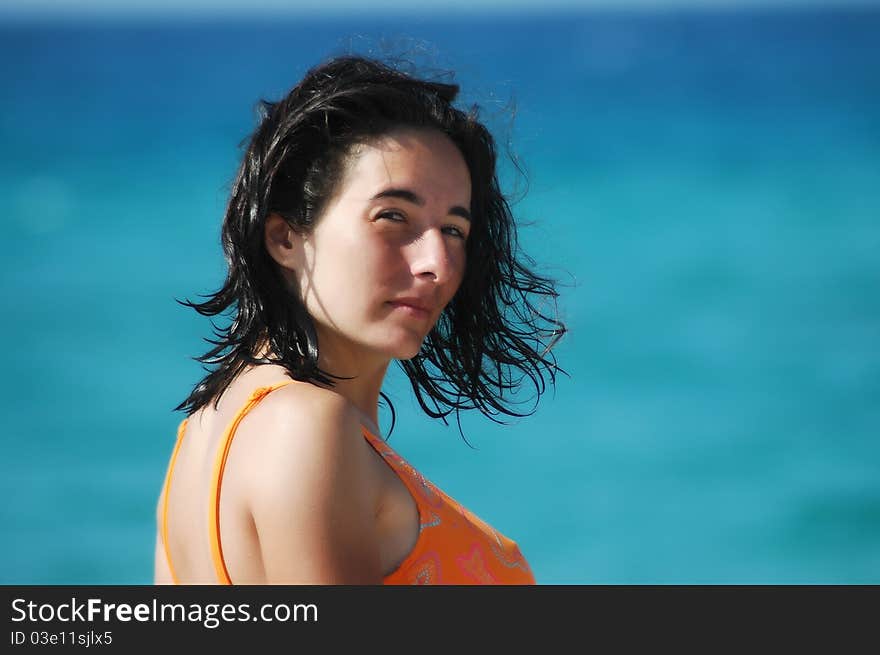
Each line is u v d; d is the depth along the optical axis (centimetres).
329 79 491
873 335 3744
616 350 3612
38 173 6406
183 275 4366
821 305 4047
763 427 3069
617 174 6219
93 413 3100
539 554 2395
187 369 3422
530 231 4484
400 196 465
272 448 425
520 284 554
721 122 7869
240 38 15950
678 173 6228
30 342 3666
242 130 7869
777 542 2459
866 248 4738
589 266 4478
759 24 15725
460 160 486
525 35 15112
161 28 19875
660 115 8238
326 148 471
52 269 4478
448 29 17000
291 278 484
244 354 477
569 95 9312
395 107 474
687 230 5044
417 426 2744
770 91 9206
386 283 464
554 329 568
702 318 3925
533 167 6431
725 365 3497
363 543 426
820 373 3444
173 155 6956
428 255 466
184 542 481
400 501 455
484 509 2559
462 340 552
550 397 3150
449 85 502
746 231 5025
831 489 2712
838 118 7862
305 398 432
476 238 525
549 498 2606
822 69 10381
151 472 2745
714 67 10800
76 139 7438
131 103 9038
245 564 433
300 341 473
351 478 425
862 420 3125
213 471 444
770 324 3856
